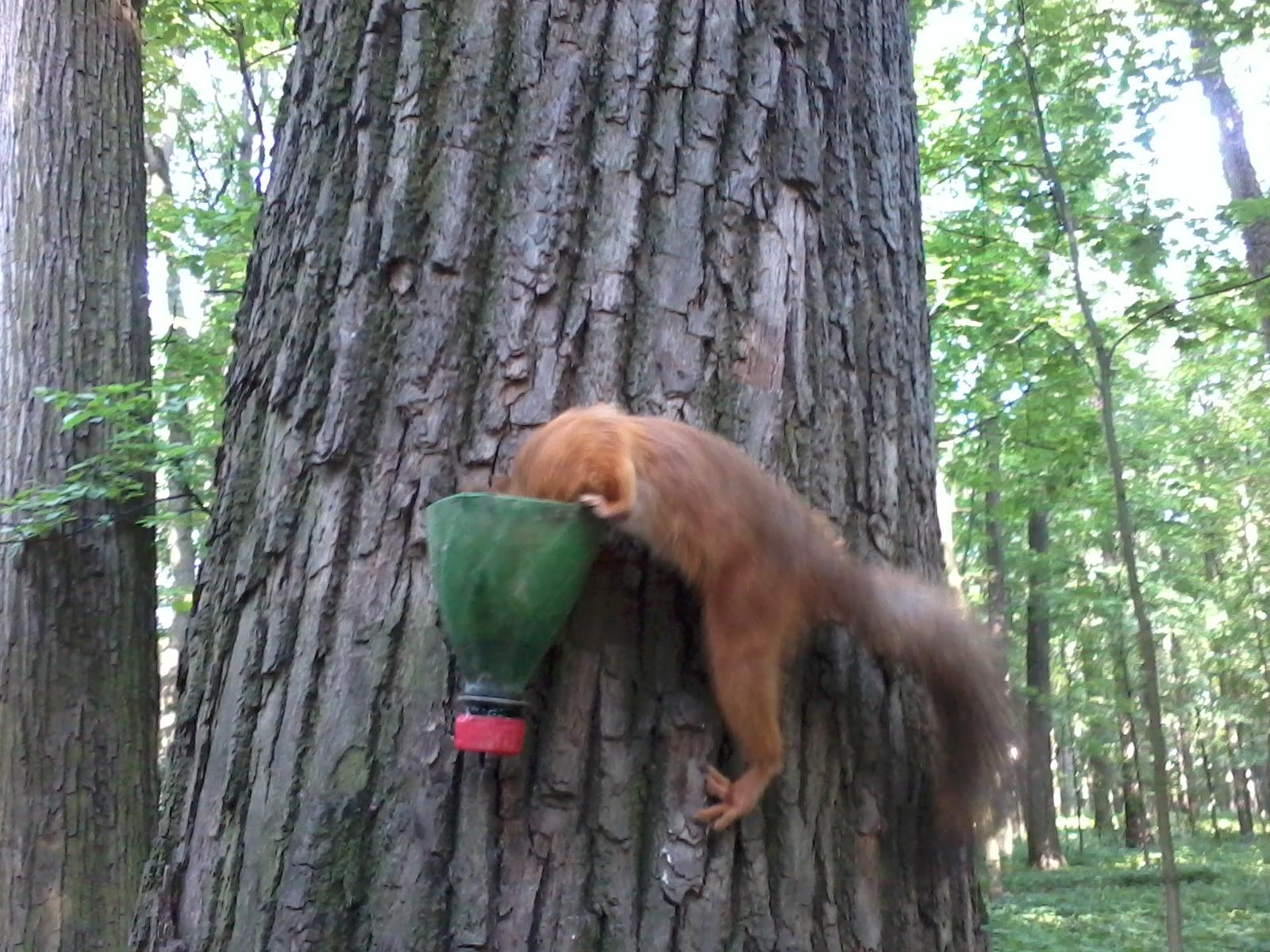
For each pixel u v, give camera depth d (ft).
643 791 7.33
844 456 8.75
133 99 23.57
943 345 37.88
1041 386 32.27
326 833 7.24
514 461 7.67
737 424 8.14
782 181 8.78
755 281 8.47
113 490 20.33
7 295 21.76
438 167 8.45
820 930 7.50
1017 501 41.63
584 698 7.37
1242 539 91.09
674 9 8.81
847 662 8.34
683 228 8.39
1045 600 66.54
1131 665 89.10
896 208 10.04
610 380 8.02
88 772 20.06
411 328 8.13
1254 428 72.23
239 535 8.54
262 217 9.46
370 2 9.09
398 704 7.45
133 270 22.82
